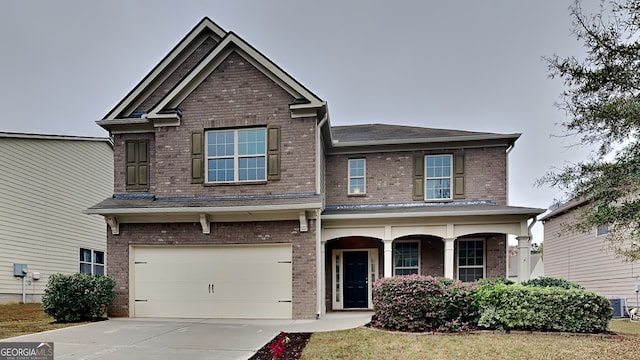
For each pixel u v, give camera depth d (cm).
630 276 1469
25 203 1534
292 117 1163
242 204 1097
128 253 1186
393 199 1401
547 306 820
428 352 657
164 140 1209
